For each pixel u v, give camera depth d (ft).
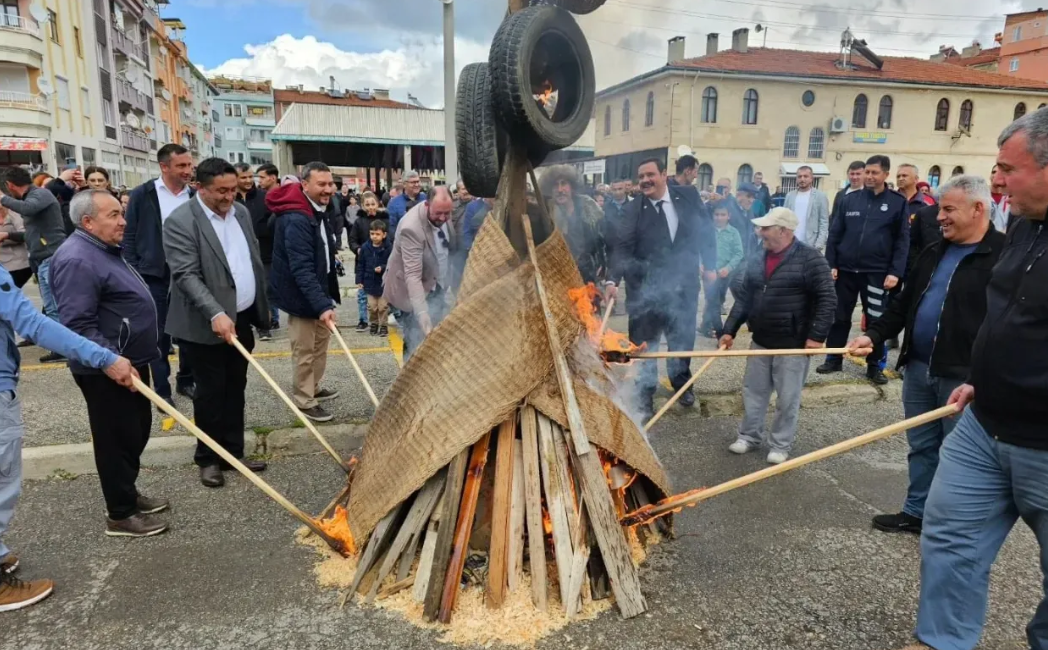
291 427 15.48
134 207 16.51
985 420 7.35
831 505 12.73
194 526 11.58
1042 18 180.55
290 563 10.43
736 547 11.09
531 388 9.55
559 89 11.78
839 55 101.55
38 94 89.20
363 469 10.54
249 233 13.99
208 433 13.14
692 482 13.73
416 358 10.29
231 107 300.81
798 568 10.46
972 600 7.75
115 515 11.06
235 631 8.75
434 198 14.55
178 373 17.67
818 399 19.04
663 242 17.20
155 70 168.45
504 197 10.87
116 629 8.79
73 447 13.88
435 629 8.72
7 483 9.18
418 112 69.21
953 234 10.62
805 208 24.21
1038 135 6.50
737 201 29.43
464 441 9.20
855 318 30.89
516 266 10.44
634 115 87.20
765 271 14.57
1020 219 7.35
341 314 29.78
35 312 9.04
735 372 20.98
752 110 84.58
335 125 65.31
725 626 8.95
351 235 28.96
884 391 19.60
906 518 11.65
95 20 110.32
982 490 7.50
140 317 10.91
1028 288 6.81
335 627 8.82
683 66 80.74
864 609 9.40
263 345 23.48
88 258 10.23
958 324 10.21
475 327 9.89
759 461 14.92
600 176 51.85
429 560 9.22
